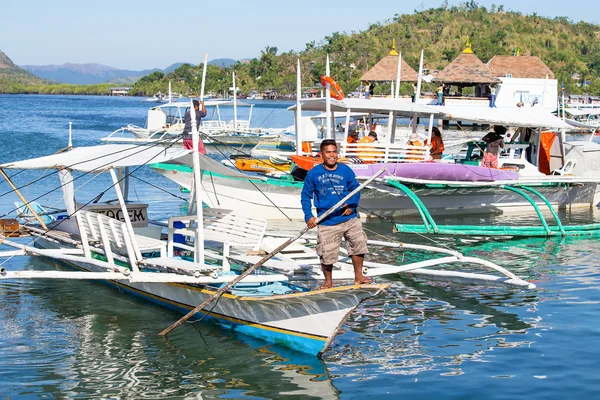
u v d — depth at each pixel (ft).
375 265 40.27
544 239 57.47
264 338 33.32
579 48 531.50
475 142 74.79
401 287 42.19
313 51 468.75
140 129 138.00
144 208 45.32
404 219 67.26
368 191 63.36
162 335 33.88
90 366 29.94
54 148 125.90
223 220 40.42
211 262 41.24
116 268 35.01
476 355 31.04
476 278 42.11
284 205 65.36
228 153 127.75
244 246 37.81
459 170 63.52
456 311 37.50
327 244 30.22
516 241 56.49
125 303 39.22
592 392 26.91
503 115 70.33
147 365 30.07
